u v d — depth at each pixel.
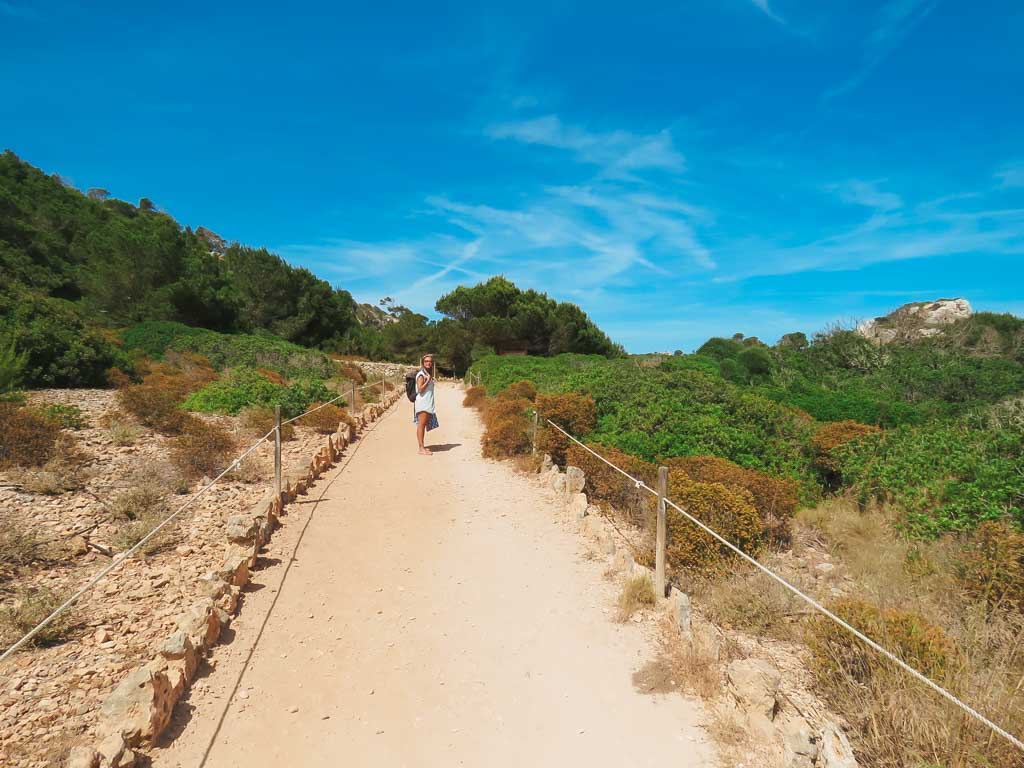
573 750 3.38
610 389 13.34
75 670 3.85
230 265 43.16
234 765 3.20
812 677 3.98
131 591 5.02
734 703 3.64
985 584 4.92
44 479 7.09
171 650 3.82
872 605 4.47
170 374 18.83
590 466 8.42
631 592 5.09
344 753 3.34
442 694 3.91
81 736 3.21
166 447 9.50
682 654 4.20
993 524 5.75
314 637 4.59
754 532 5.90
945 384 18.36
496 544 6.65
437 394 28.19
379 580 5.66
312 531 6.89
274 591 5.33
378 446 12.50
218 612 4.53
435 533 6.99
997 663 3.88
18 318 15.31
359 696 3.87
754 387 19.03
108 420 10.71
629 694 3.88
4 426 7.95
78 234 40.09
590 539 6.73
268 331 38.59
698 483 6.34
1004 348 24.09
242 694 3.82
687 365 23.27
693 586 5.36
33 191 43.69
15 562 5.22
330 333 44.12
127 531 6.11
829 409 15.16
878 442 9.55
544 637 4.64
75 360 15.04
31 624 4.20
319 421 13.12
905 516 7.18
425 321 52.56
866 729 3.42
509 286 49.47
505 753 3.36
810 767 3.04
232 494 7.91
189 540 6.21
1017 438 8.02
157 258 32.91
